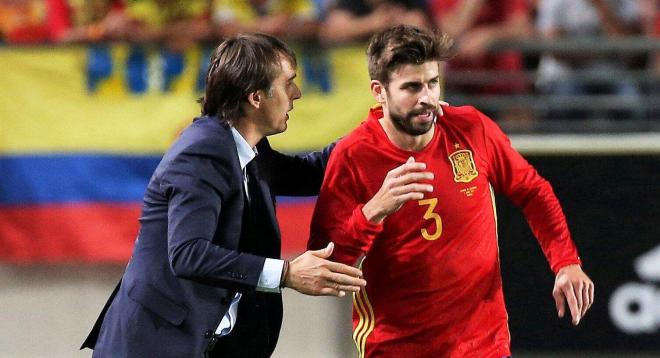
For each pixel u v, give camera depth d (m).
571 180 26.47
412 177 14.83
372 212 15.10
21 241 26.88
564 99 28.02
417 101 15.39
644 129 27.69
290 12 27.97
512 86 28.47
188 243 14.52
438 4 29.14
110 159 26.62
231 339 16.00
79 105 26.59
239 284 14.66
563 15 29.67
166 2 27.48
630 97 28.22
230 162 15.04
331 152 16.59
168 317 15.15
